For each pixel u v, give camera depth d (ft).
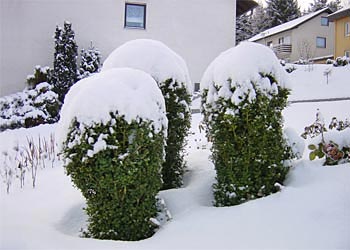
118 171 9.18
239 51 11.28
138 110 9.40
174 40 47.85
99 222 9.64
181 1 48.01
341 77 54.54
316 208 9.40
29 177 16.81
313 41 101.50
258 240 8.50
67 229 10.77
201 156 16.53
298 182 11.11
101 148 9.09
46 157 20.98
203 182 12.93
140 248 8.55
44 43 44.73
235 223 9.42
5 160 19.01
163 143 10.34
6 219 10.98
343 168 11.23
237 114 10.82
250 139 10.78
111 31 46.24
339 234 8.24
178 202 11.48
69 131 9.49
